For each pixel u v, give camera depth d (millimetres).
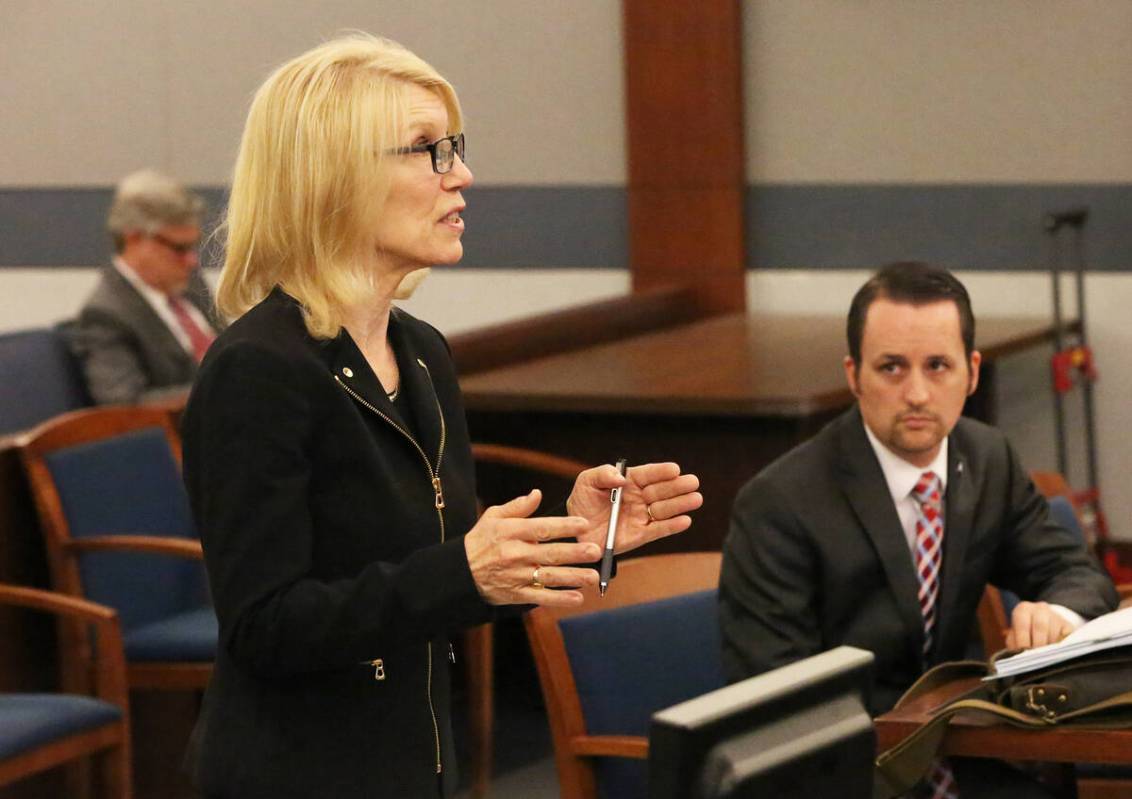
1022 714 6395
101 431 12625
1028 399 20016
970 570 8062
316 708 5645
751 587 7793
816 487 7863
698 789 3061
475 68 22000
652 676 8500
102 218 23922
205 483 5395
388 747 5746
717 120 20734
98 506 12336
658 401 14320
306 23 22766
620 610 8523
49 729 10148
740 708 3102
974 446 8250
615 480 5496
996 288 20078
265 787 5617
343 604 5219
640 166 21156
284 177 5527
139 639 12000
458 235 5711
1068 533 8414
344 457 5539
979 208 20062
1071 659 6473
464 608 5160
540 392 14758
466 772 13305
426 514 5738
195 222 16875
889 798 6523
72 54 23750
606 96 21469
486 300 22281
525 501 5215
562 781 8188
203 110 23344
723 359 16609
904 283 7809
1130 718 6301
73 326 17453
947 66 20016
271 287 5684
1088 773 8930
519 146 21922
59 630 11969
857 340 7922
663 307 20203
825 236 20734
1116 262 19500
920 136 20219
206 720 5785
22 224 24234
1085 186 19594
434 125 5598
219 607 5379
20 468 12312
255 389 5379
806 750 3156
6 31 23906
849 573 7750
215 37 23172
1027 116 19750
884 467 7926
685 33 20688
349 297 5516
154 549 11836
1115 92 19375
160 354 16656
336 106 5492
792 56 20609
